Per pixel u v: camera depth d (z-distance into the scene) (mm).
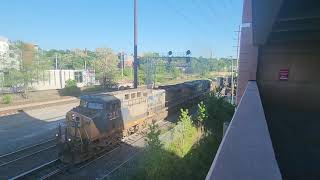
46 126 28109
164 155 14539
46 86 63906
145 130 26734
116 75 76812
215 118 26922
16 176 15664
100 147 19875
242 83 17828
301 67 15266
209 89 60250
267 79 16047
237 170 1807
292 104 14242
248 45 17641
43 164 17844
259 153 2117
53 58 79188
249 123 3170
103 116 19625
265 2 6195
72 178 16141
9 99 40375
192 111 40125
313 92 15008
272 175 1725
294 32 12367
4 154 19500
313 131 9945
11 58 50719
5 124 28359
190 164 16422
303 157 7535
